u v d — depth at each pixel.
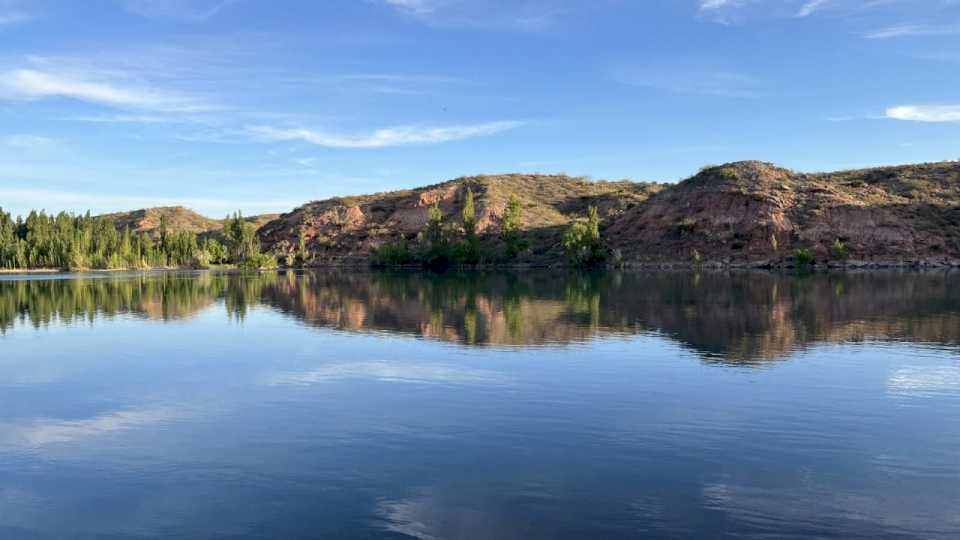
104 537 11.38
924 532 11.34
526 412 18.83
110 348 31.33
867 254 112.19
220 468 14.54
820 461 14.72
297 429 17.39
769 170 145.88
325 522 11.77
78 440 16.73
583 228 129.38
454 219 187.62
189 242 182.00
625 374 23.92
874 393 20.88
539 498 12.70
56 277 116.88
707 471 14.11
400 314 45.44
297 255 179.75
